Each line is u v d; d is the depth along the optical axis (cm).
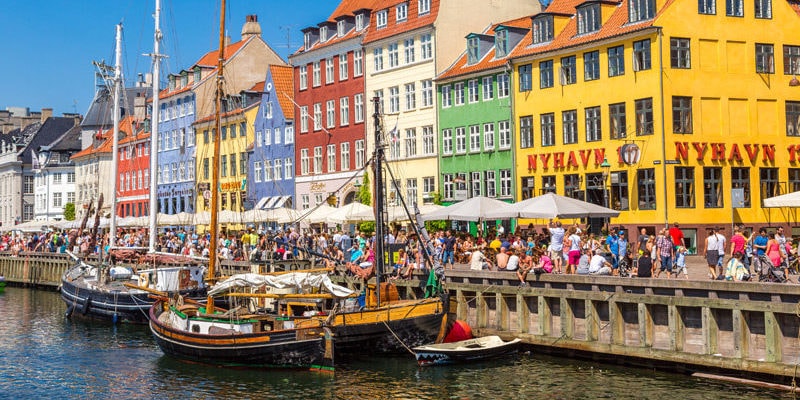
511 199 5412
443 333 2931
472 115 5700
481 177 5628
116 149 5366
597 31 4934
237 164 8175
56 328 4016
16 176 12600
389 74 6347
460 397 2423
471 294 3256
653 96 4606
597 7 4941
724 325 2489
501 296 3117
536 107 5250
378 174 3059
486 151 5594
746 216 4709
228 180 8312
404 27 6216
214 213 3453
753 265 2944
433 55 5972
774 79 4844
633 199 4700
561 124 5106
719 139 4691
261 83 8400
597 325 2805
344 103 6794
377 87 6456
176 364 3016
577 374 2636
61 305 5116
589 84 4941
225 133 8381
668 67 4588
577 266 3152
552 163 5144
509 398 2397
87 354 3281
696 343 2561
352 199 6700
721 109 4706
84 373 2920
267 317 2911
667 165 4544
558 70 5119
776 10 4878
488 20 6125
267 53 8706
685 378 2530
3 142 13212
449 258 3684
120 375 2870
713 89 4688
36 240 7269
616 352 2720
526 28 5597
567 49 5031
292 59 7344
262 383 2652
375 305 2973
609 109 4838
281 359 2766
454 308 3078
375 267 3088
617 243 3244
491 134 5562
